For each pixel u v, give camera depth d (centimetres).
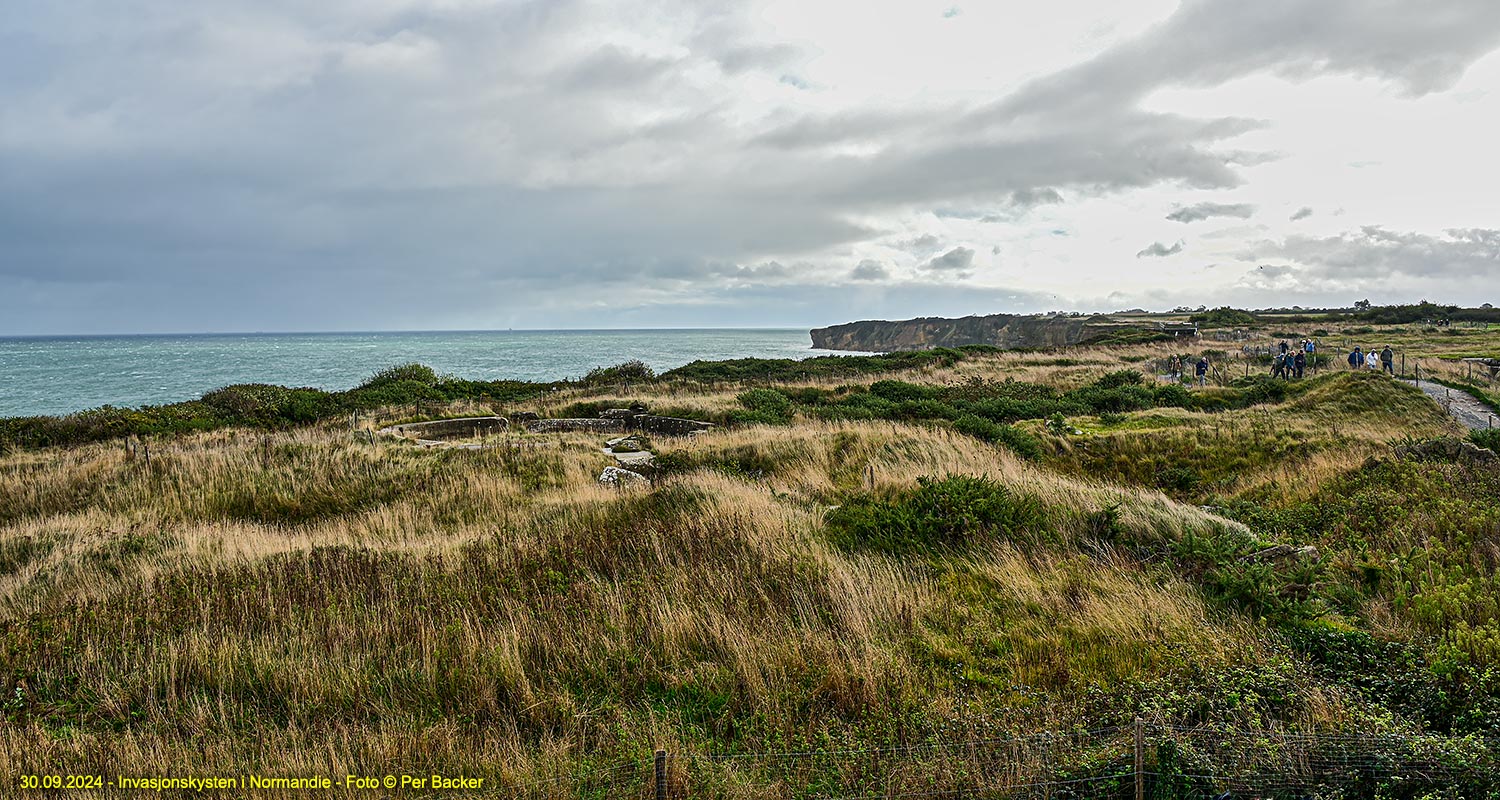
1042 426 1970
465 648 619
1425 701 549
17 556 1011
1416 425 1842
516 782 454
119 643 639
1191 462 1692
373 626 661
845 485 1331
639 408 2414
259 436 1842
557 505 1193
